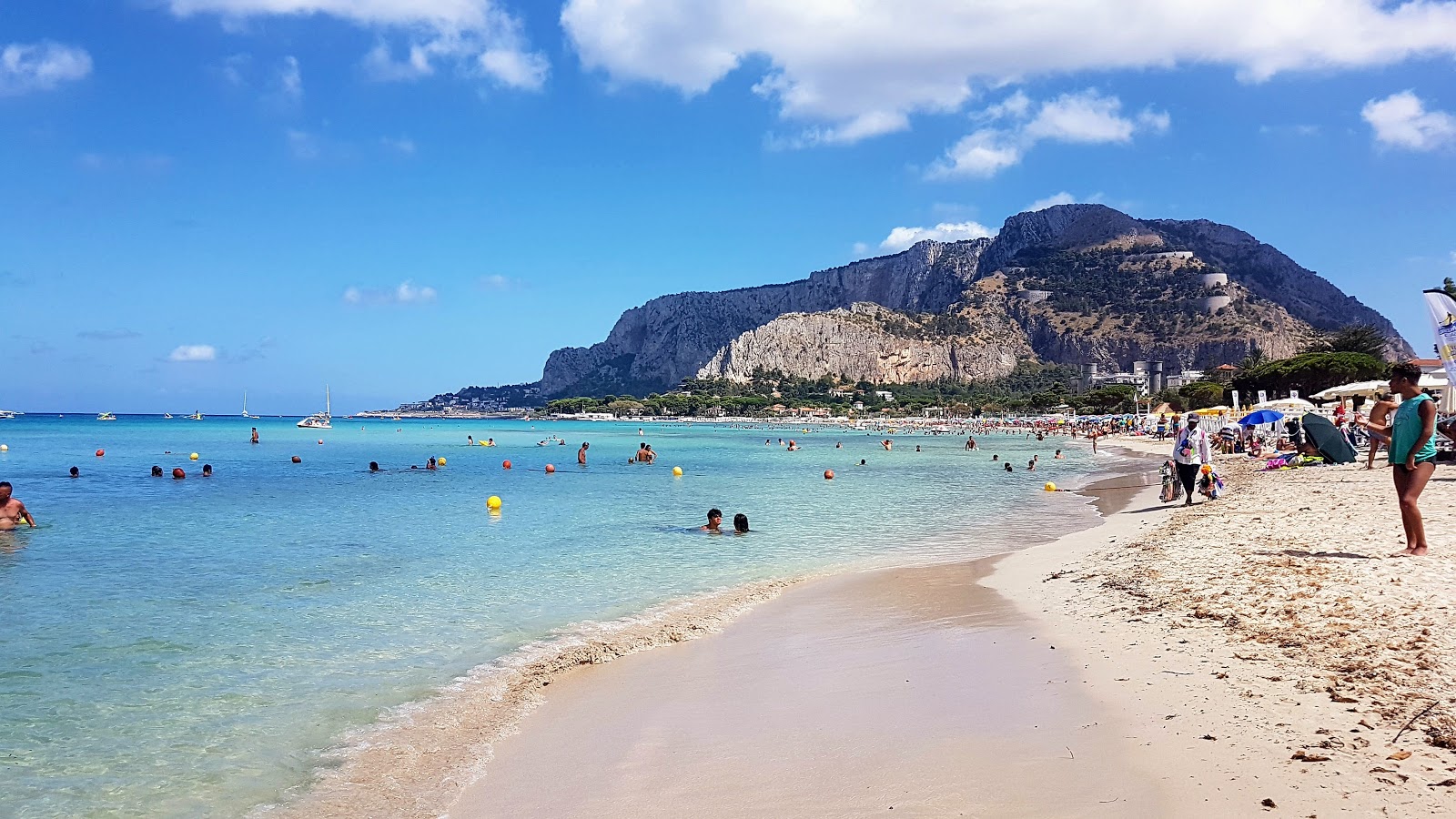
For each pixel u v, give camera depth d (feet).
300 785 22.29
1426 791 16.99
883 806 18.93
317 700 29.09
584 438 424.87
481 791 21.63
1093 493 106.73
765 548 63.77
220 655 34.45
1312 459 108.58
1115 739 21.53
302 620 40.60
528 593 46.93
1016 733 22.76
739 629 38.34
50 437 364.58
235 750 24.76
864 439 417.28
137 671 32.24
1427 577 32.83
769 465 191.72
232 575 52.06
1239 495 78.59
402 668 32.76
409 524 79.05
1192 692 24.26
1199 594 35.65
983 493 111.86
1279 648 27.14
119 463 185.47
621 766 22.72
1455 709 20.47
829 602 43.55
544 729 26.05
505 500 104.06
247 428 556.92
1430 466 36.73
